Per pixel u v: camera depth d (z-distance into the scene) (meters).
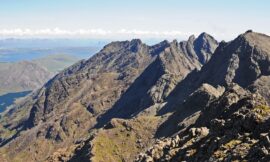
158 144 81.88
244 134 50.22
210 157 47.84
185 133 83.12
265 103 71.06
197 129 71.25
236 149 45.38
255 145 43.19
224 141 51.22
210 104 111.25
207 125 100.25
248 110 58.78
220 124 57.59
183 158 58.22
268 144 41.25
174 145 75.06
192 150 58.53
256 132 49.47
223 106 106.12
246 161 41.72
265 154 40.12
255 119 51.50
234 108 76.12
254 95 74.44
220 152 47.78
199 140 60.66
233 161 43.16
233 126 53.47
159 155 77.44
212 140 55.25
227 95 110.44
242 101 75.12
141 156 83.00
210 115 105.69
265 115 52.59
